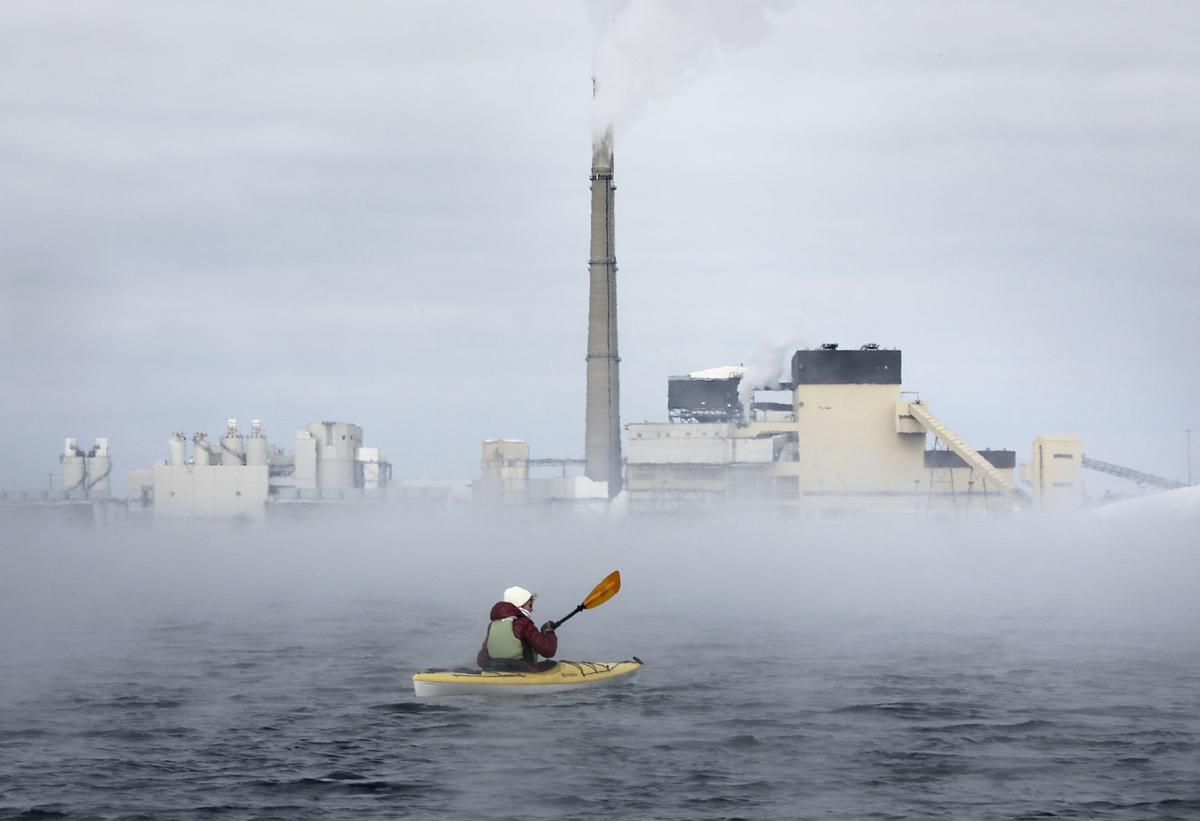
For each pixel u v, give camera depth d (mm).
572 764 32156
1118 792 29688
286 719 37969
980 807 28453
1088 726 37031
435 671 41906
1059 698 42000
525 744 34250
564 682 41406
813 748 33969
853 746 34250
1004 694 42875
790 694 42469
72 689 44469
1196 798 29188
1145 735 35750
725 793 29578
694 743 34406
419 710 39062
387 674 48250
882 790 29859
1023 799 29125
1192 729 36625
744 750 33688
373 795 29453
